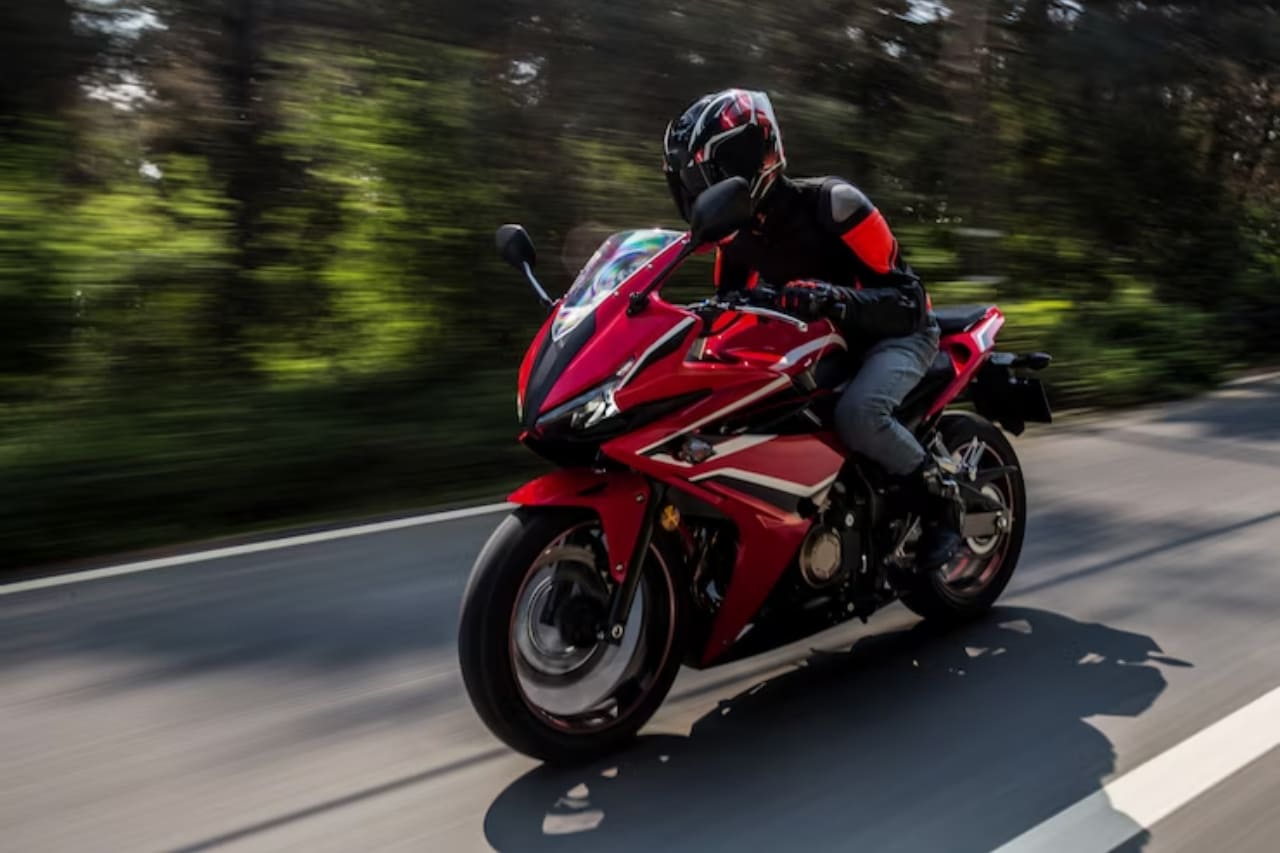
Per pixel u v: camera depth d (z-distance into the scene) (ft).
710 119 10.89
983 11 40.68
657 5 35.27
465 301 29.09
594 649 11.19
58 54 28.09
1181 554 16.53
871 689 12.29
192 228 27.91
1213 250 47.37
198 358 25.99
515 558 10.27
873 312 11.50
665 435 10.61
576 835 9.70
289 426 22.16
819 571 11.98
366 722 11.77
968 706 11.85
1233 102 53.16
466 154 31.04
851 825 9.75
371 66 31.40
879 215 11.90
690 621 11.39
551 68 34.01
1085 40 47.88
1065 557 16.46
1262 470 21.54
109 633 14.24
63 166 27.63
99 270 24.94
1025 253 42.27
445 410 24.22
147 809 10.20
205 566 16.69
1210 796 9.96
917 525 13.19
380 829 9.82
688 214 11.47
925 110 40.83
